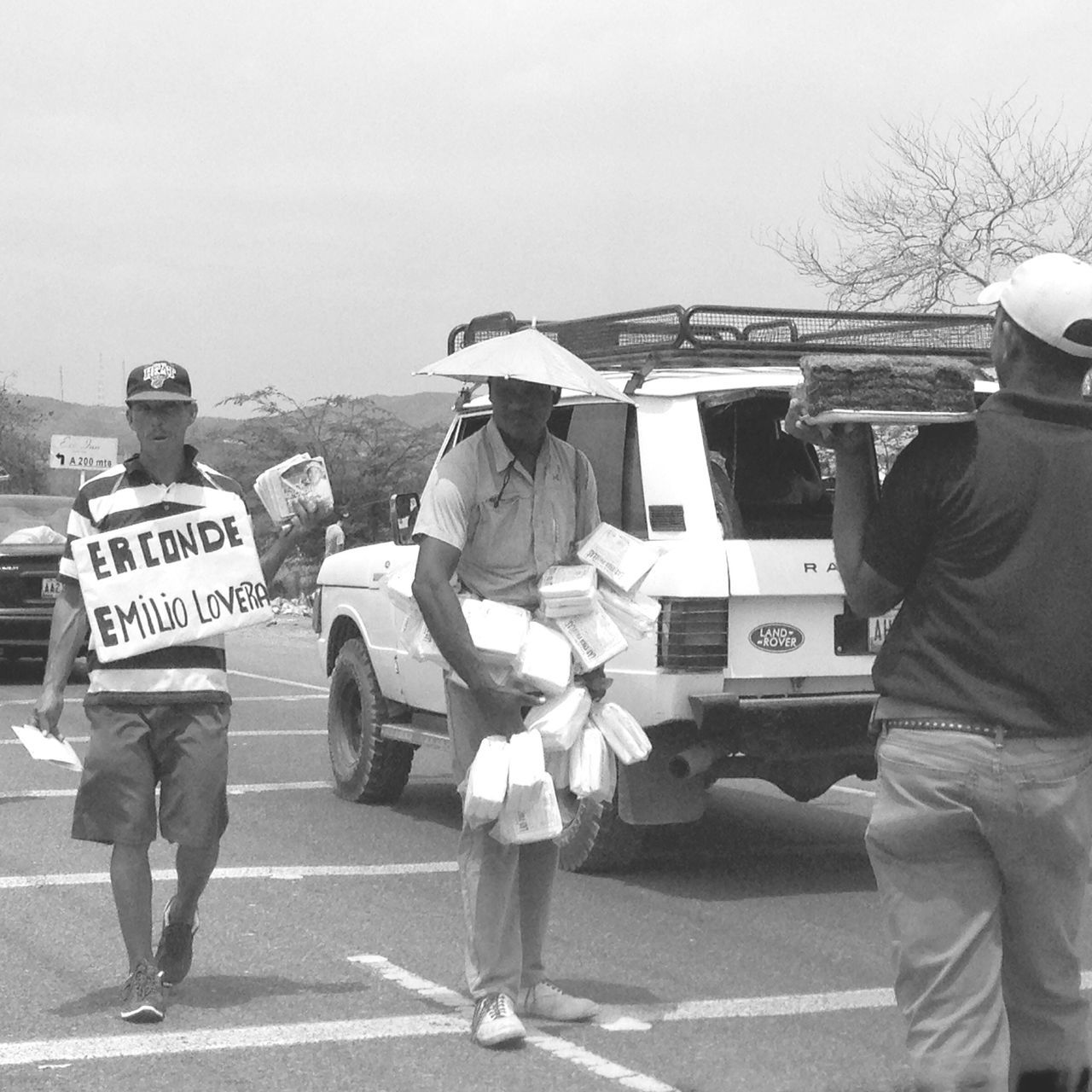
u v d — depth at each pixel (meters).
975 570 3.83
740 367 8.17
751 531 8.22
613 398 5.68
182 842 5.75
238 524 5.85
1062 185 23.36
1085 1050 4.03
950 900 3.87
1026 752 3.79
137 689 5.70
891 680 3.94
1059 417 3.88
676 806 7.68
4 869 8.15
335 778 10.51
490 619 5.49
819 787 7.95
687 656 7.41
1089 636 3.81
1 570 16.52
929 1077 3.84
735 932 7.13
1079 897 3.90
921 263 23.45
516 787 5.32
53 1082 5.13
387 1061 5.36
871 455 4.10
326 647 10.74
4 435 52.25
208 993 6.12
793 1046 5.56
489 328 9.27
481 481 5.62
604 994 6.18
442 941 6.91
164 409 5.77
